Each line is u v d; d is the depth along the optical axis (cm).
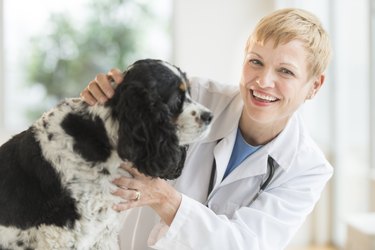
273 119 177
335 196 416
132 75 151
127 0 493
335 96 409
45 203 148
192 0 475
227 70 483
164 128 149
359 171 379
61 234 149
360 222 308
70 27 488
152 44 500
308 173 188
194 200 170
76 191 148
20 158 152
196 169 188
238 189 187
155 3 496
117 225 165
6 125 478
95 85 154
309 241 430
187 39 477
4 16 470
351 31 385
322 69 179
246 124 187
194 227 164
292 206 181
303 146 189
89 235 152
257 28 175
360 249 295
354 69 384
